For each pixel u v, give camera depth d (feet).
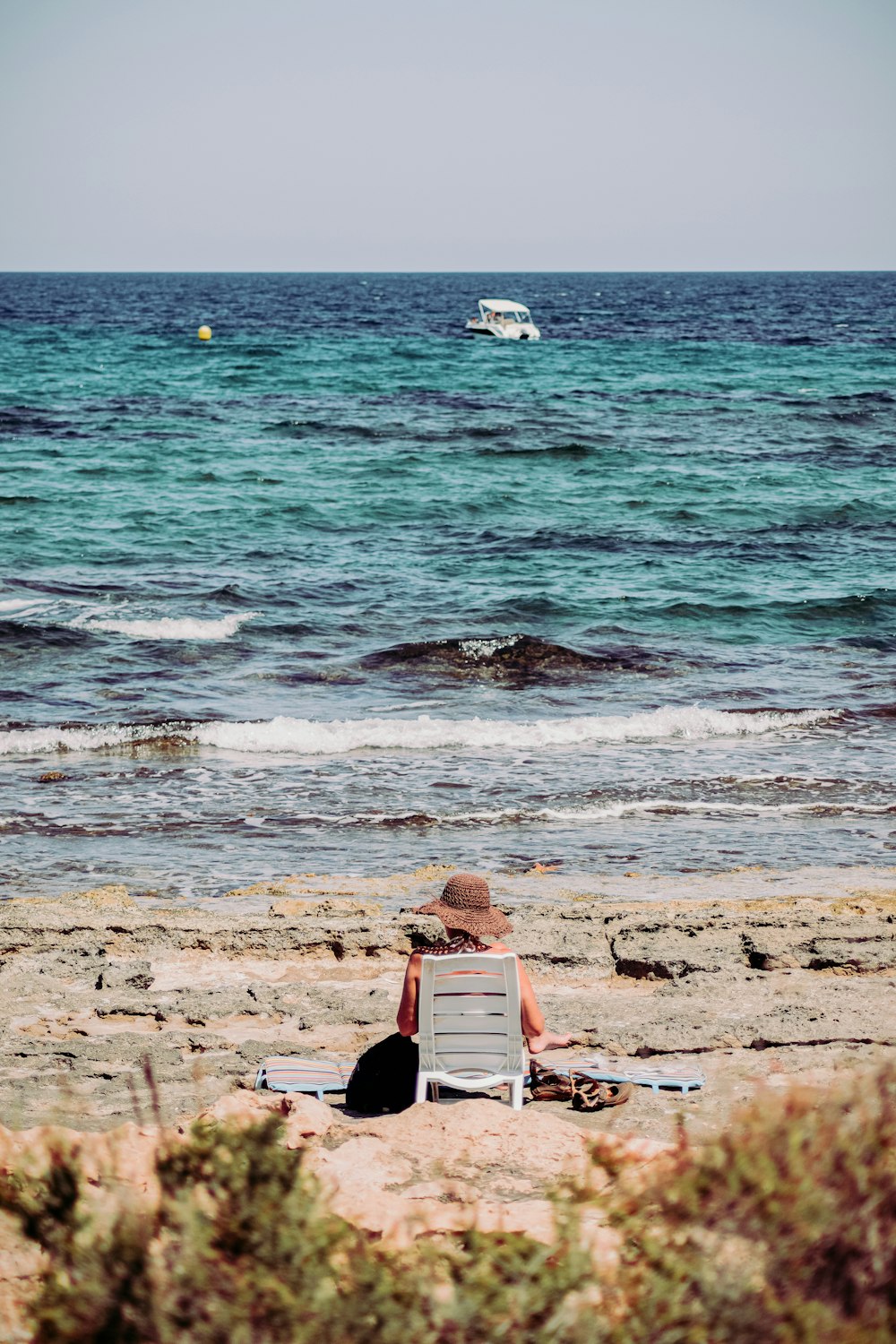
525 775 181.47
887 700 219.20
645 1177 40.60
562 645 247.50
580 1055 77.15
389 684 226.79
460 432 537.65
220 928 103.65
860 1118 40.98
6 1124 61.62
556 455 484.33
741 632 265.95
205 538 346.74
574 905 113.09
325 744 193.36
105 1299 33.47
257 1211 36.32
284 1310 32.99
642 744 196.54
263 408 610.24
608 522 376.07
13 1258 39.27
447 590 295.07
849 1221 35.83
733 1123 45.27
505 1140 55.67
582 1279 34.91
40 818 163.12
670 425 568.00
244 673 231.30
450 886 68.18
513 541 350.43
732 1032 78.18
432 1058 65.26
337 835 157.28
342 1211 43.96
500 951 66.95
